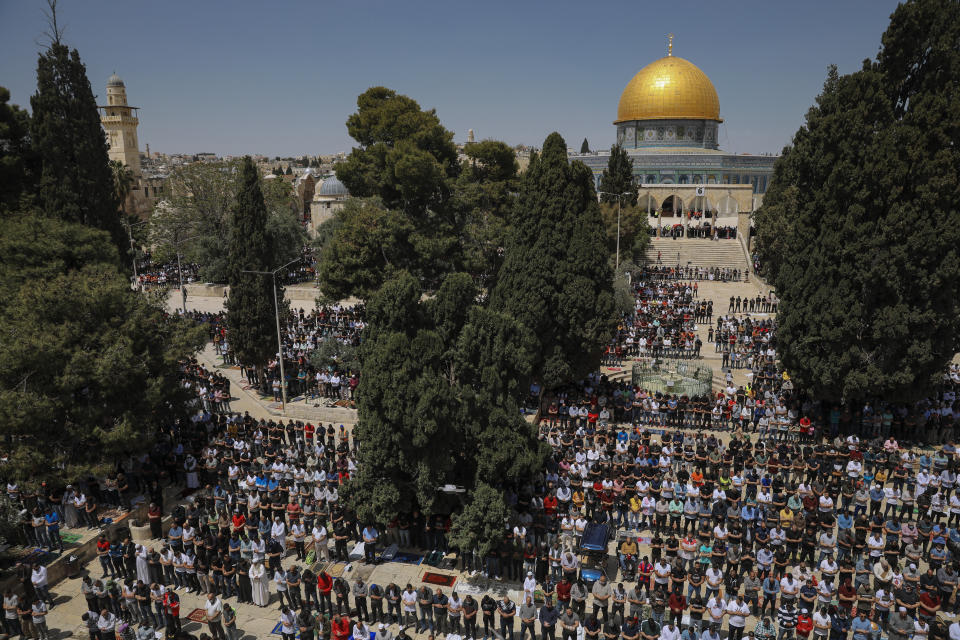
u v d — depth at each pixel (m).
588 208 31.84
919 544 20.28
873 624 16.28
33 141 34.88
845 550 19.31
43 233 28.62
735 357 39.84
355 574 20.67
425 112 54.59
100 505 24.89
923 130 26.34
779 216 53.94
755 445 27.83
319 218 86.50
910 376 26.89
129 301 26.14
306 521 23.20
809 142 31.27
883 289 27.08
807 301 29.05
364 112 55.69
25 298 23.88
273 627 18.42
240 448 27.17
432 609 17.95
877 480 23.59
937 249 25.92
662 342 40.91
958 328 27.67
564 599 17.92
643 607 17.52
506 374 23.28
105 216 36.41
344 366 35.75
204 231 65.69
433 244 43.53
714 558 19.45
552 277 30.98
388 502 20.22
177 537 21.02
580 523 21.72
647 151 90.19
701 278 62.66
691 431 30.58
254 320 34.97
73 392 24.28
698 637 16.23
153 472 24.92
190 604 19.61
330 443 28.27
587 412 30.94
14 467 22.23
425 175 45.41
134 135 111.75
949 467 23.39
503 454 20.80
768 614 18.34
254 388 37.84
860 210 26.92
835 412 29.69
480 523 19.38
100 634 17.56
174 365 26.56
